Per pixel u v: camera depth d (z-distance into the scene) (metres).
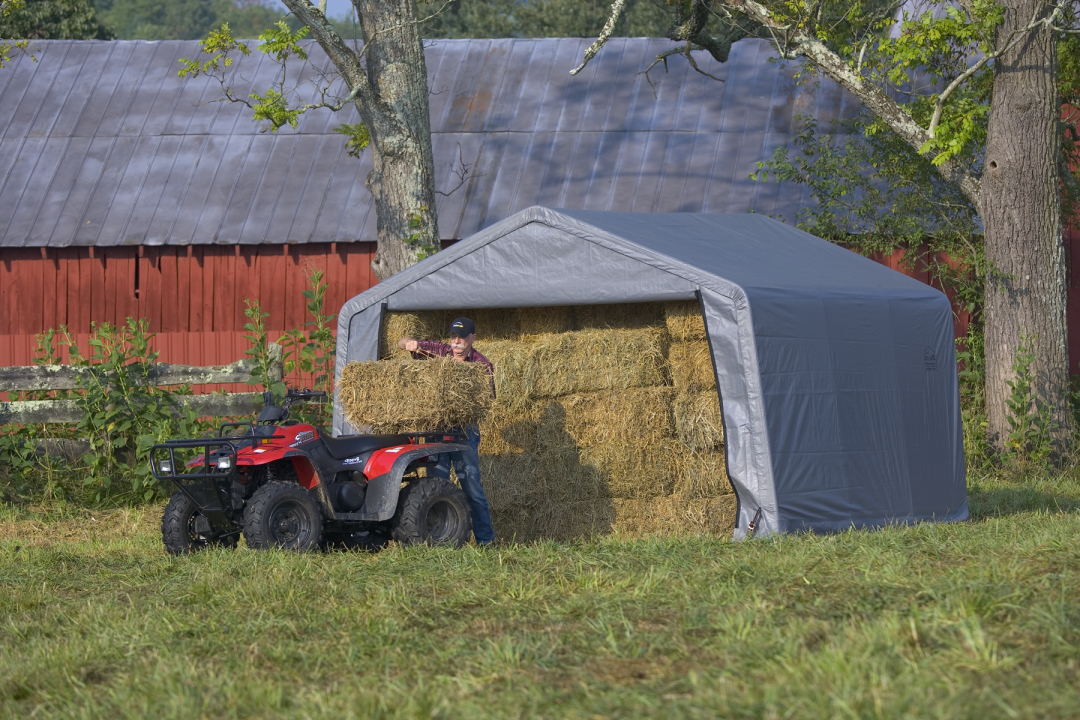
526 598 11.97
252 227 37.50
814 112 40.38
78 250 37.94
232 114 41.84
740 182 38.09
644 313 19.67
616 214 20.83
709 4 31.53
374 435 17.23
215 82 43.41
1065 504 23.38
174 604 12.52
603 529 18.61
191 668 9.51
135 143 40.69
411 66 29.31
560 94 42.31
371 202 38.09
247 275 37.91
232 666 9.79
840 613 10.39
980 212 29.70
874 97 30.00
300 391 17.38
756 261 19.86
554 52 44.41
